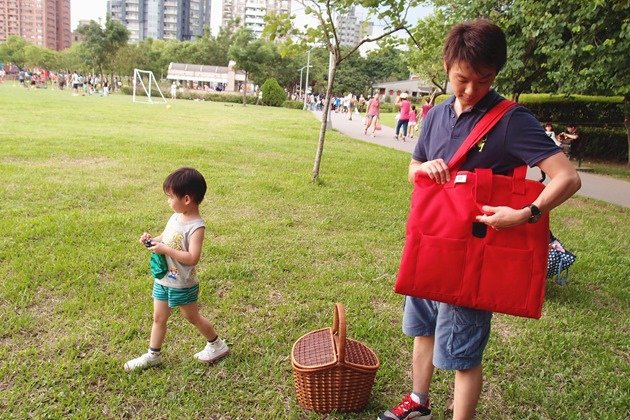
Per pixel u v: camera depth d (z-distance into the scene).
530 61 12.15
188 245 2.88
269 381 3.00
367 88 72.31
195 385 2.90
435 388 3.03
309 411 2.75
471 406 2.33
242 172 8.66
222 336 3.42
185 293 2.88
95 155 9.23
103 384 2.84
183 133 14.23
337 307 2.72
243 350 3.27
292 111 33.75
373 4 7.57
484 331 2.25
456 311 2.23
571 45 9.90
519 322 3.98
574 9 9.25
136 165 8.56
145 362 2.99
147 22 127.44
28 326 3.35
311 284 4.33
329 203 7.03
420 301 2.53
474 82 2.05
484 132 2.08
